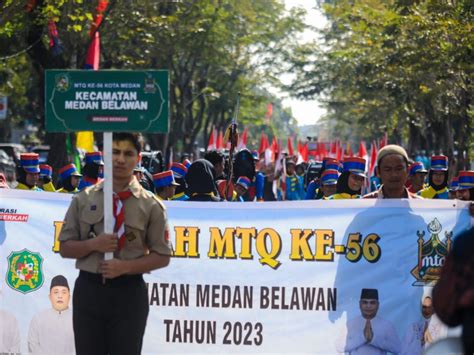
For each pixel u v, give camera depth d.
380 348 8.51
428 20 24.50
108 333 6.91
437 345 5.02
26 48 25.70
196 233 8.61
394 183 8.88
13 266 8.74
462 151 32.62
